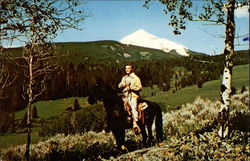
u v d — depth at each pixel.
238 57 131.75
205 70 144.50
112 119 9.91
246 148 7.76
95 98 9.98
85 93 110.19
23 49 10.22
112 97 10.05
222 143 8.20
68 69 112.81
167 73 163.88
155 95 122.06
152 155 8.10
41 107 92.19
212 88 99.81
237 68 120.06
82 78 111.38
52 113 86.88
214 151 7.73
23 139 49.78
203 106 19.67
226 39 8.94
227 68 8.98
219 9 9.09
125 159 8.48
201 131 11.23
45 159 12.40
